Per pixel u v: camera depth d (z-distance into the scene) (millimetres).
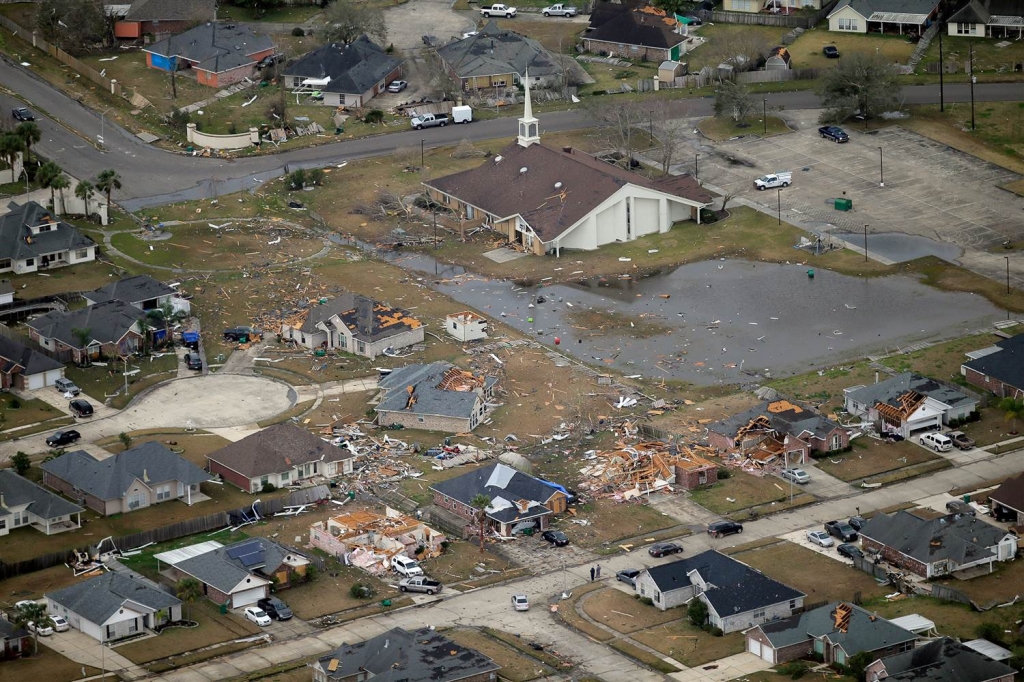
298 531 185125
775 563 177375
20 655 159500
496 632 163875
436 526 187375
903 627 160375
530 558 179875
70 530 184500
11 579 174875
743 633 163875
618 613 168000
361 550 179000
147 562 177625
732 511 189250
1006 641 160500
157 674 156125
